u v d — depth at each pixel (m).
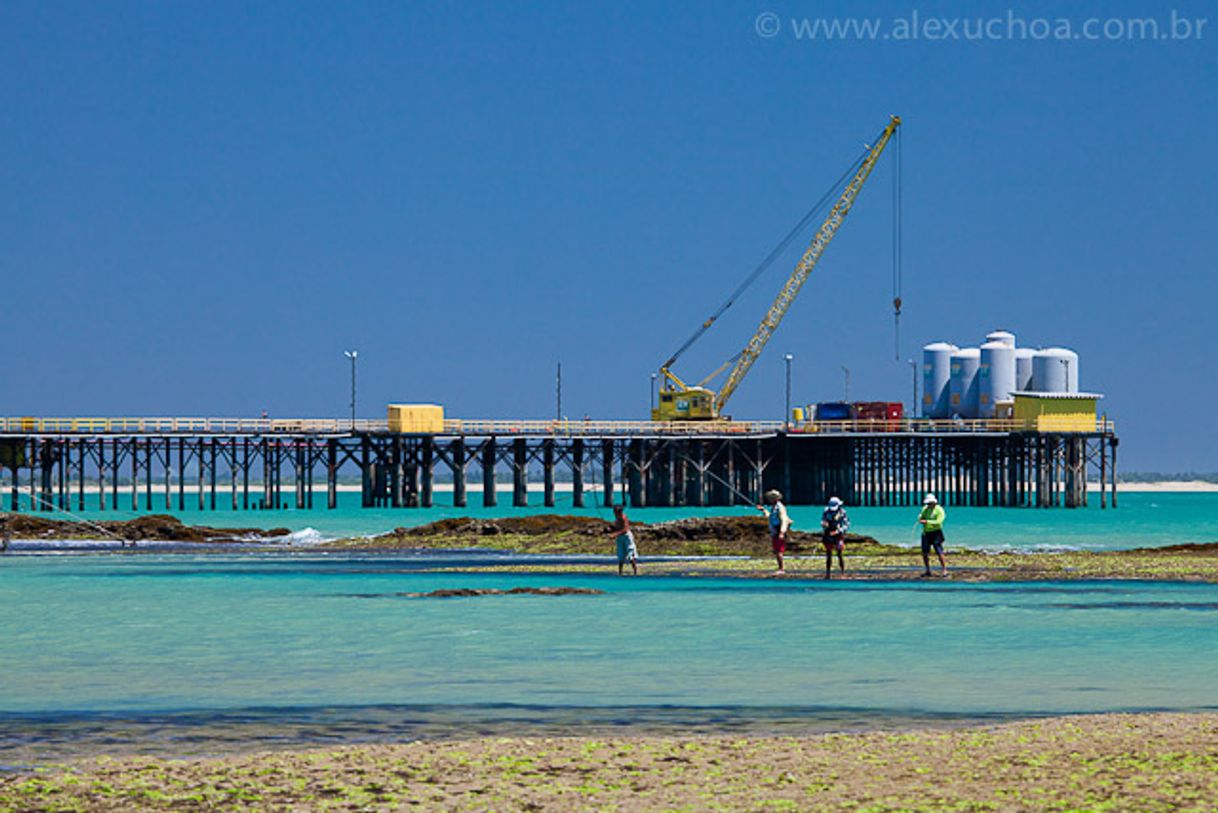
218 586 103.25
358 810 36.06
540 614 81.31
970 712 50.16
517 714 50.03
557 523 165.88
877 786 37.88
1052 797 36.44
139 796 37.31
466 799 36.94
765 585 99.50
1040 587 97.25
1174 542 181.25
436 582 105.50
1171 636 70.19
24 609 86.25
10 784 38.59
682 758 41.38
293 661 62.75
